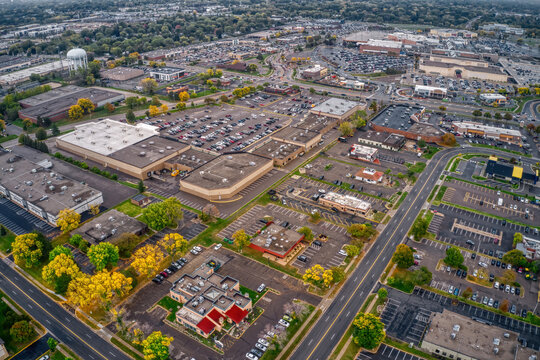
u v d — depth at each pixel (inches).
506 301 6008.9
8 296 6309.1
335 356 5275.6
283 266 6865.2
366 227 7436.0
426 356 5285.4
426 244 7470.5
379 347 5413.4
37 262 6830.7
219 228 7849.4
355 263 6953.7
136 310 5974.4
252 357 5191.9
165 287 6407.5
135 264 6363.2
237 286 6210.6
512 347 5187.0
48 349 5418.3
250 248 7293.3
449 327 5497.1
